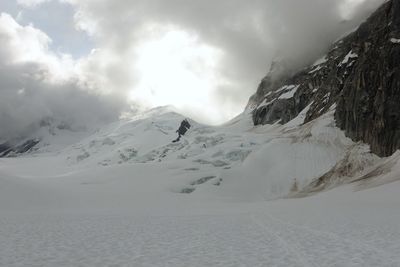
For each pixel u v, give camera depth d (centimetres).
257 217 4341
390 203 5978
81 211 6494
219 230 3028
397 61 11856
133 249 2119
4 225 3469
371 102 12556
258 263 1686
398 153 9712
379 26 15425
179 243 2331
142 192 10869
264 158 13325
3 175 8375
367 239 2208
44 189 8650
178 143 18238
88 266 1686
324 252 1862
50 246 2231
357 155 11638
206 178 12200
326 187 10800
